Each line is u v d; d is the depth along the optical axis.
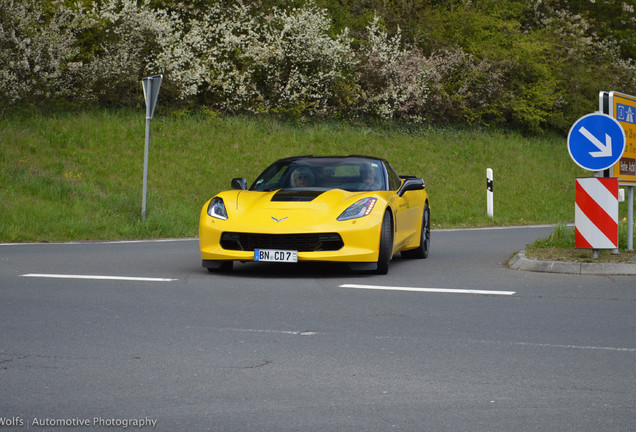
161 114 22.95
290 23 24.83
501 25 30.05
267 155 22.03
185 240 13.82
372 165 10.30
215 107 24.55
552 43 30.52
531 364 5.00
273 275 9.16
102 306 6.93
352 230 8.80
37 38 21.14
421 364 4.99
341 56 25.70
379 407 4.09
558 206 22.41
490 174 19.78
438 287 8.23
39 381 4.54
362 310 6.86
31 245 12.55
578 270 9.32
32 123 20.28
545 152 26.89
